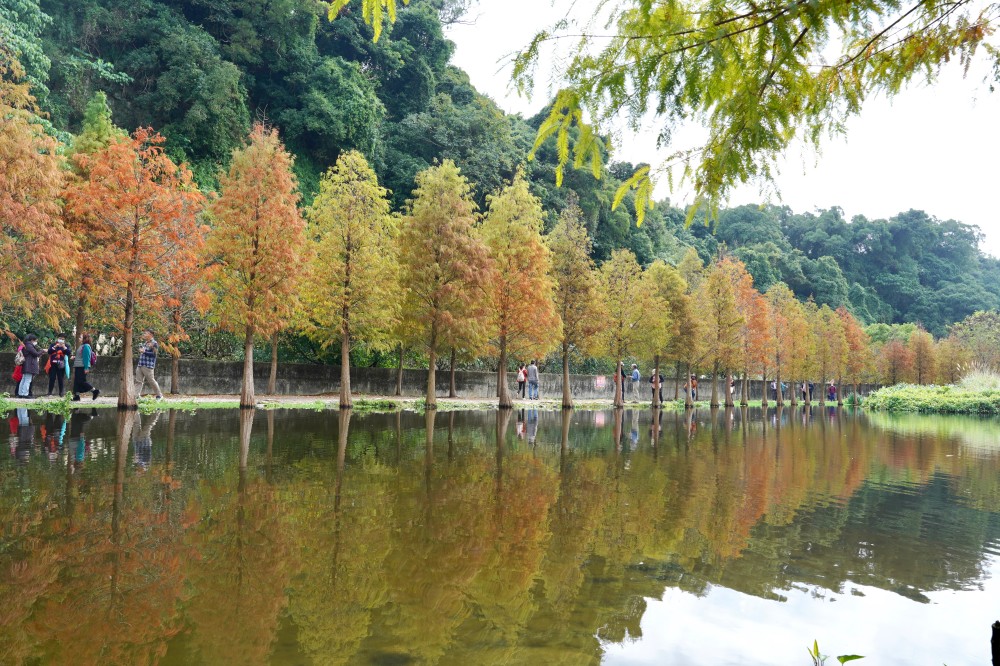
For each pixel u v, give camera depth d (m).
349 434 13.95
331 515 6.31
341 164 23.44
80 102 38.91
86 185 16.92
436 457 10.77
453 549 5.27
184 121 41.34
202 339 28.59
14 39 30.80
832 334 56.25
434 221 24.20
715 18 2.70
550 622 3.78
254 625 3.62
